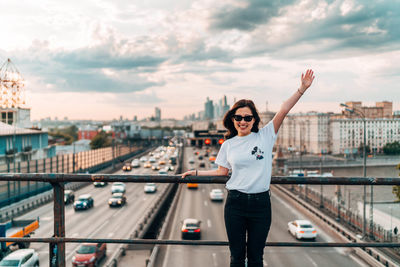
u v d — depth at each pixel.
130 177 2.27
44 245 19.45
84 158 52.88
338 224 24.02
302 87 2.35
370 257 17.47
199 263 17.47
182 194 41.16
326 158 88.75
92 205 32.28
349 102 49.75
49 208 31.41
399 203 25.83
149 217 26.84
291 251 19.64
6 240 2.16
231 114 2.41
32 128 51.88
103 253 17.84
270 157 2.29
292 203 37.47
